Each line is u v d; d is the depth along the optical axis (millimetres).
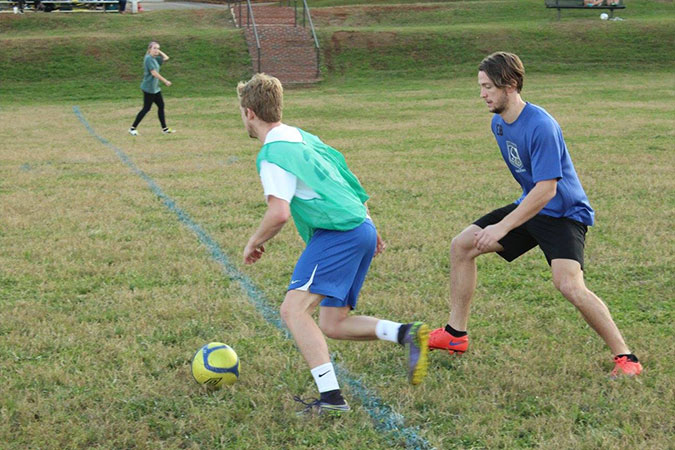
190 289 5820
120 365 4453
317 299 3812
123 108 21266
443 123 17031
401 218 8188
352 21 35375
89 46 28672
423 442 3488
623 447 3369
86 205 8883
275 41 29844
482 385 4102
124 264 6504
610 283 5969
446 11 36625
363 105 20641
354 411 3797
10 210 8562
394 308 5324
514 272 6277
